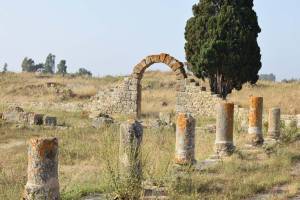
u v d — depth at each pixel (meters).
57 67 123.75
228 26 33.28
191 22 35.00
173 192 10.65
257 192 11.61
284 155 16.69
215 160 15.76
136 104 34.53
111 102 35.38
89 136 22.64
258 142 19.03
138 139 11.05
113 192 10.38
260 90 46.53
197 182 11.88
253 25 33.72
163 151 14.91
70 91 49.56
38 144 8.58
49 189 8.56
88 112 33.53
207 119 30.72
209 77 34.31
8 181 12.80
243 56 33.16
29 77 59.28
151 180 11.08
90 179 12.76
